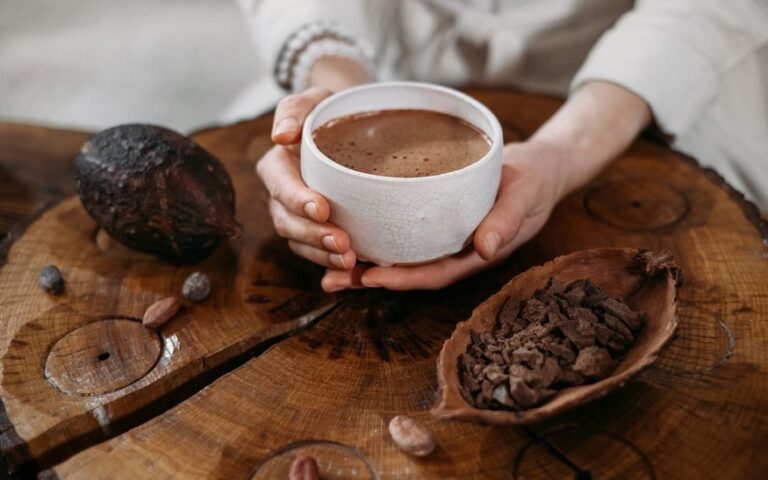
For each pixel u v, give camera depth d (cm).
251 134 66
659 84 59
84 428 44
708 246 53
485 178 46
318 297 51
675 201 57
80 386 45
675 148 67
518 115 67
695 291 50
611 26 75
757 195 77
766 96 75
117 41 168
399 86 52
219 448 42
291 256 54
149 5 183
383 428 43
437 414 39
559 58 78
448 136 50
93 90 151
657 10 61
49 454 44
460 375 42
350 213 46
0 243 55
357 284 50
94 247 55
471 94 70
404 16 80
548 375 41
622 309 45
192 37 170
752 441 41
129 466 41
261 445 42
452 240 47
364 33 75
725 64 61
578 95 61
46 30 172
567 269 48
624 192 59
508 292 46
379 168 47
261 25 71
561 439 42
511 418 38
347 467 41
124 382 46
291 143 50
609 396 44
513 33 77
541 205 52
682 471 40
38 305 50
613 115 59
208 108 147
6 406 44
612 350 44
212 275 53
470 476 41
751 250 52
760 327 47
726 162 76
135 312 50
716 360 45
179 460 42
